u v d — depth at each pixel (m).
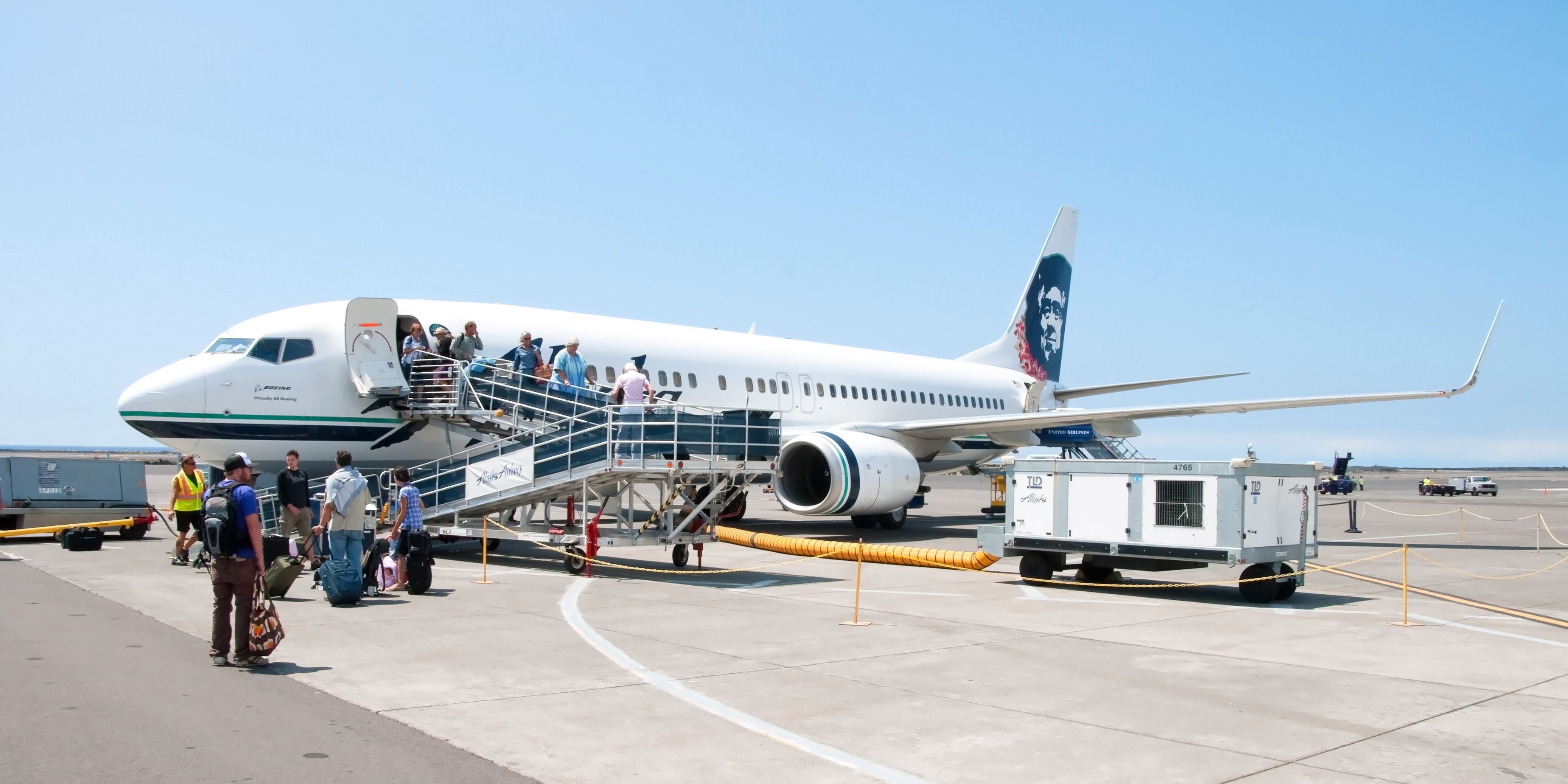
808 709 7.14
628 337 22.17
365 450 18.50
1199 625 11.09
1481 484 70.69
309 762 5.76
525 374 18.39
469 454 16.92
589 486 15.21
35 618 10.61
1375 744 6.45
